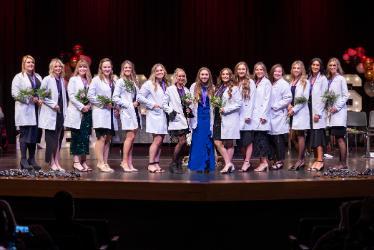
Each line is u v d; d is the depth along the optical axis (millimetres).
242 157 9523
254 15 13992
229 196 6078
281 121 7645
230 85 7332
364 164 8242
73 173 6703
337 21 13828
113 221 6594
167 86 7531
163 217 6602
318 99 7559
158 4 13961
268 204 6578
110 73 7500
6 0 13414
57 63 7410
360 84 12836
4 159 9141
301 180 6277
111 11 13914
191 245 6605
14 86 7270
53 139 7336
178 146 7340
